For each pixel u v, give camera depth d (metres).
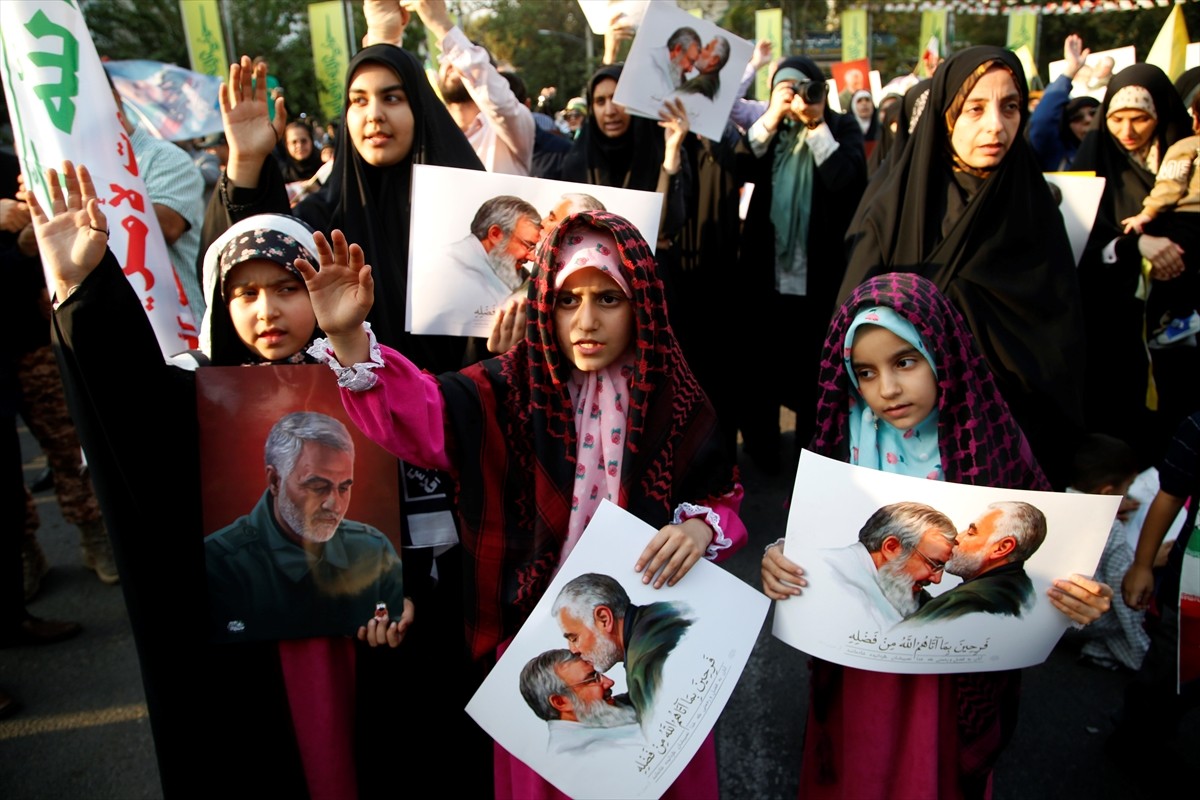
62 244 1.40
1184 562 1.77
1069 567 1.47
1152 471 2.72
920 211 2.38
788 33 22.42
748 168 4.02
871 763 1.59
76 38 1.95
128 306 1.44
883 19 23.58
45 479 4.29
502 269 2.04
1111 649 2.57
